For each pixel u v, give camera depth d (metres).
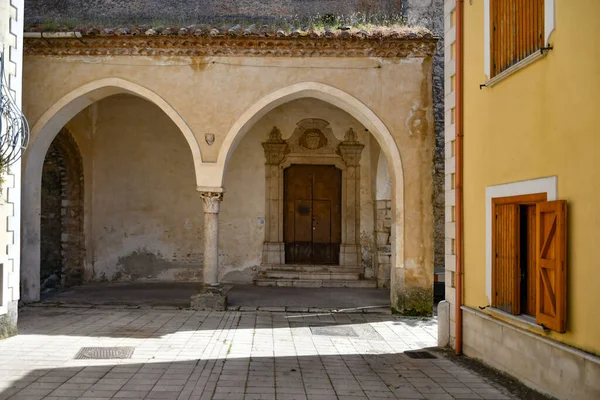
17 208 7.95
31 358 6.55
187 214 14.15
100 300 11.19
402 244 10.16
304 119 14.27
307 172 14.51
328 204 14.45
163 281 14.02
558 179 5.01
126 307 10.38
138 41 10.12
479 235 6.77
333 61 10.27
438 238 13.45
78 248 13.59
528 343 5.54
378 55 10.25
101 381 5.68
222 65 10.28
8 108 7.55
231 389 5.54
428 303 10.09
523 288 5.87
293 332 8.56
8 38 7.71
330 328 8.94
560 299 4.84
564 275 4.84
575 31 4.75
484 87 6.62
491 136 6.43
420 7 14.05
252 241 14.16
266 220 14.17
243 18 13.71
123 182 14.09
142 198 14.12
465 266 7.23
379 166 13.68
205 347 7.37
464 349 7.21
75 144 13.36
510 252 5.96
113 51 10.20
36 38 9.98
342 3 13.92
